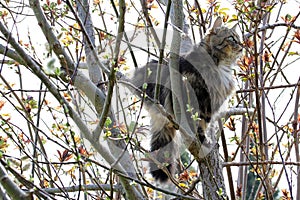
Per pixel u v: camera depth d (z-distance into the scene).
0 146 6.73
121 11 5.69
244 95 9.36
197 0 8.55
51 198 5.47
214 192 7.14
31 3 6.20
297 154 8.32
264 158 7.72
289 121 8.57
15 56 6.06
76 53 7.54
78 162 5.99
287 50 8.36
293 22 8.27
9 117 7.24
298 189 8.15
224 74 8.77
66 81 6.36
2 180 4.45
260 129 7.63
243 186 8.43
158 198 7.51
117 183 6.97
